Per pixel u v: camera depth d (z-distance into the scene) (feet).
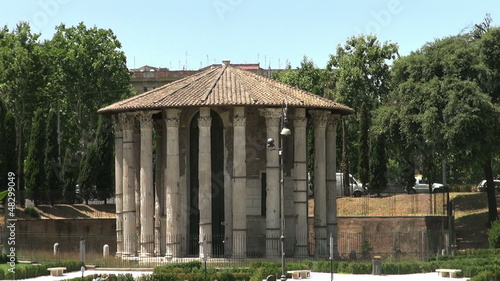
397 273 353.31
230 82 412.77
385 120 510.58
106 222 498.28
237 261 379.76
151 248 400.06
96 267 378.73
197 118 410.52
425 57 508.12
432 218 478.18
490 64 503.61
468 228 504.02
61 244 432.66
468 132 481.05
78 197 552.00
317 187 411.95
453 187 629.10
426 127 481.05
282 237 316.81
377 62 643.86
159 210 420.36
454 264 359.66
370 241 466.29
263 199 403.95
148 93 417.90
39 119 526.57
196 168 410.11
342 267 358.02
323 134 414.00
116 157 429.79
